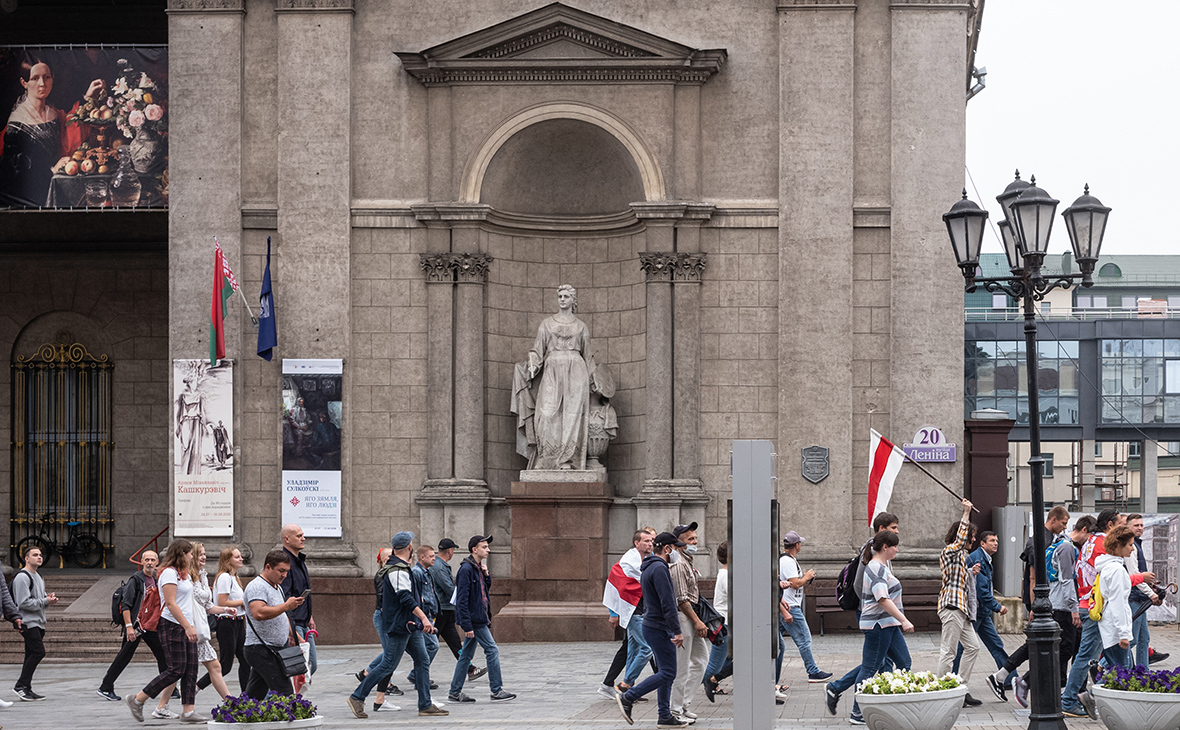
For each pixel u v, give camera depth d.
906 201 25.70
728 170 26.00
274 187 26.27
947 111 25.80
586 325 26.38
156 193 26.98
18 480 32.06
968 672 16.02
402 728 15.14
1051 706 13.66
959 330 25.55
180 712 17.19
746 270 25.91
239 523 25.81
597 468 25.64
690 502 25.58
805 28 25.92
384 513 25.88
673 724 14.84
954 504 25.36
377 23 26.44
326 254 25.98
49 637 25.38
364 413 26.00
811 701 16.89
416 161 26.25
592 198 27.36
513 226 26.88
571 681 19.33
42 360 32.28
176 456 25.83
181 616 15.95
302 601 14.33
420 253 26.16
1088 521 16.70
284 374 25.84
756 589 12.76
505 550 26.03
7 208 27.09
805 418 25.55
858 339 25.73
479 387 26.02
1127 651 14.54
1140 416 54.19
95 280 32.25
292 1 26.23
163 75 27.11
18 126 27.19
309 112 26.14
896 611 14.62
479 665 21.72
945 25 25.84
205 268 26.06
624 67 25.88
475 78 26.12
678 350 25.81
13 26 32.53
